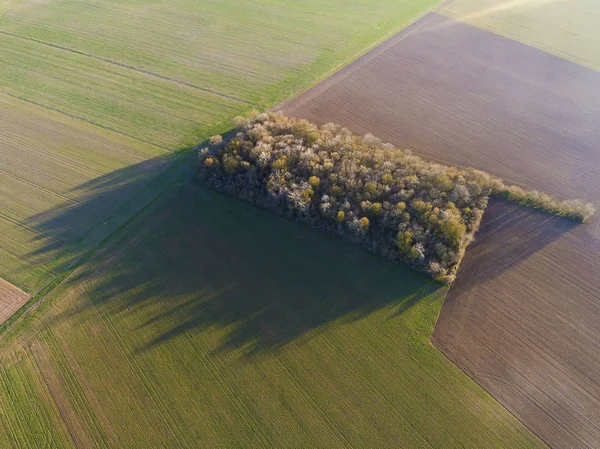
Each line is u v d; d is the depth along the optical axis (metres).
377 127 65.88
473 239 50.06
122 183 57.47
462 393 38.97
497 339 42.25
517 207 53.53
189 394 38.81
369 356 41.31
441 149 62.34
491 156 61.31
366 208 49.88
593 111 69.00
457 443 36.28
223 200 55.22
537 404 38.41
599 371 40.28
